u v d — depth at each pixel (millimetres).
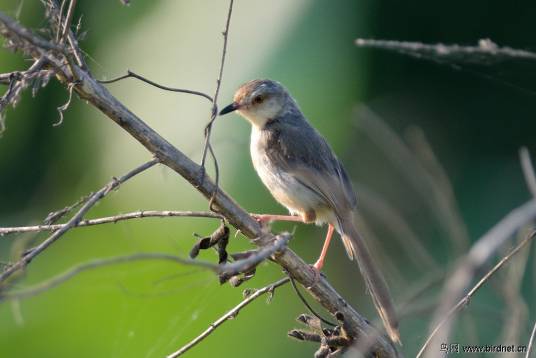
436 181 9297
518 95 15641
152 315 11539
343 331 7434
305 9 12594
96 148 13250
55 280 4887
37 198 13938
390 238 11352
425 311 6156
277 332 11844
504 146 15594
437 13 15023
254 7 12641
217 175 7344
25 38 6152
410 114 15523
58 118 14039
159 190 12102
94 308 11609
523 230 7637
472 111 15805
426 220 12617
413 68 15367
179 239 11766
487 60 8914
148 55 12766
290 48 12414
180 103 12227
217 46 12469
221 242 7336
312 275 7758
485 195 14750
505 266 7730
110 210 12414
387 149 12758
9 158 14195
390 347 7703
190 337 11609
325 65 12469
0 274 6336
